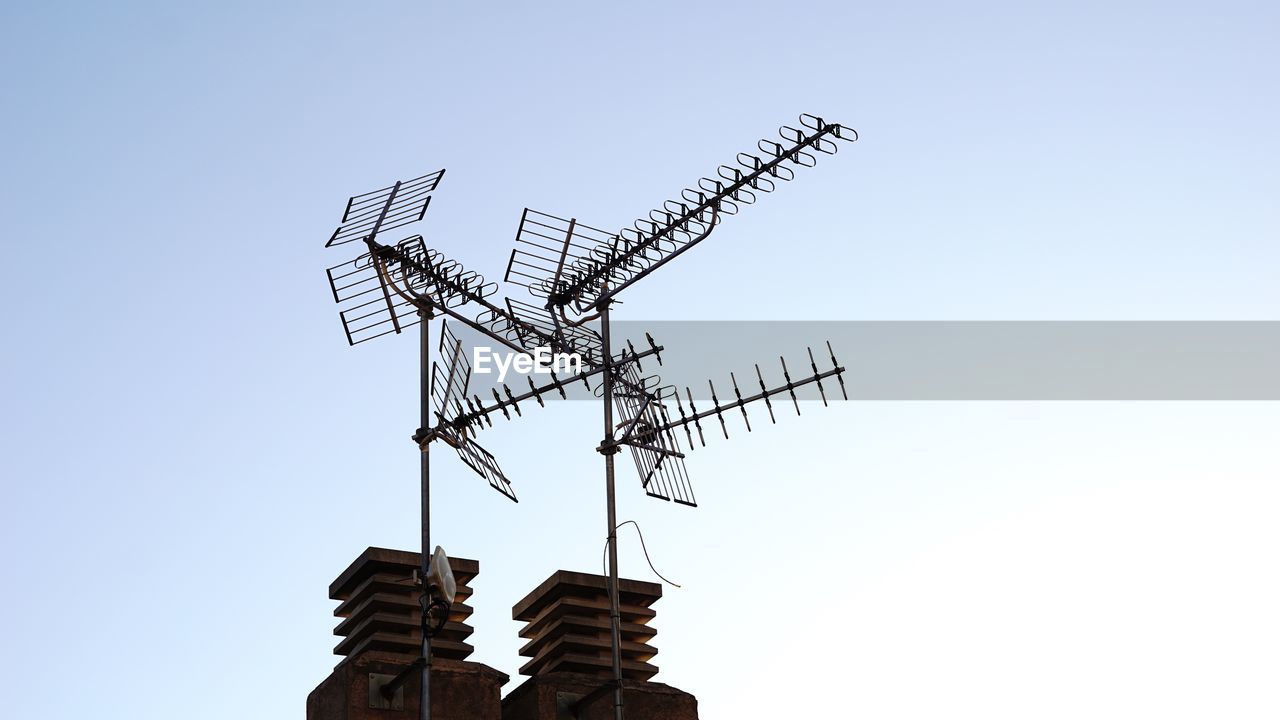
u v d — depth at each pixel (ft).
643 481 60.23
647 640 65.82
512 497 57.06
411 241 55.21
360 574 61.00
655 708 61.82
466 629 60.29
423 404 54.08
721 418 60.95
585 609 64.69
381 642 58.39
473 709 57.67
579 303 62.54
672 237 60.54
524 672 65.05
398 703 56.49
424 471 53.31
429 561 52.34
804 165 58.34
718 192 59.36
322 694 57.41
